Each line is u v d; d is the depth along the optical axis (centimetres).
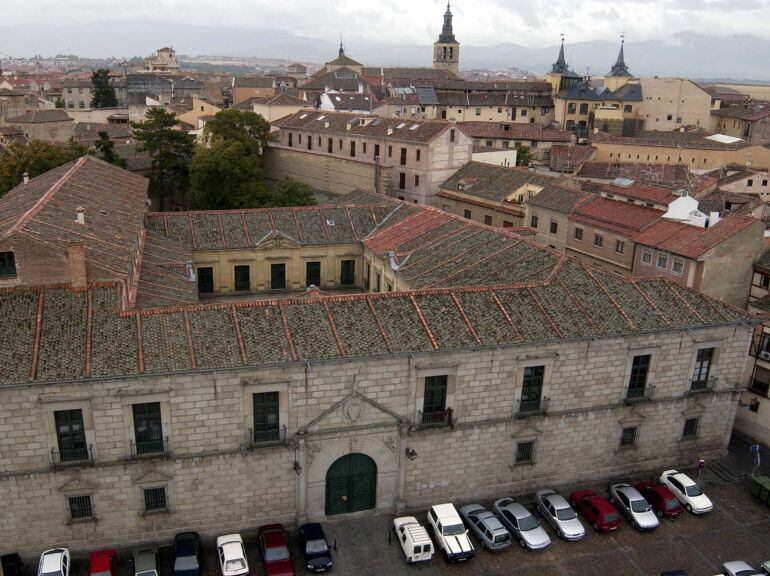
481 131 14562
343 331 4253
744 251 6344
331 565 4075
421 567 4147
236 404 4041
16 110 15338
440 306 4556
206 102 15500
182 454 4053
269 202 9769
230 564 3894
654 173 11812
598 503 4556
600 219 7438
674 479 4869
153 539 4181
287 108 13962
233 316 4203
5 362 3706
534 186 9006
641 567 4234
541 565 4216
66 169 6856
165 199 11031
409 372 4284
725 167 12862
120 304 4150
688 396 4988
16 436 3769
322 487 4391
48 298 4094
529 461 4791
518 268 5409
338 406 4212
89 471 3938
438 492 4641
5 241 4419
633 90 18262
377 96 17600
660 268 6625
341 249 7506
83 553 4094
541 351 4494
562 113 18088
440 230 6781
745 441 5634
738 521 4688
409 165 10162
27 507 3925
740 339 4991
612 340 4628
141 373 3775
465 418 4509
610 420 4856
